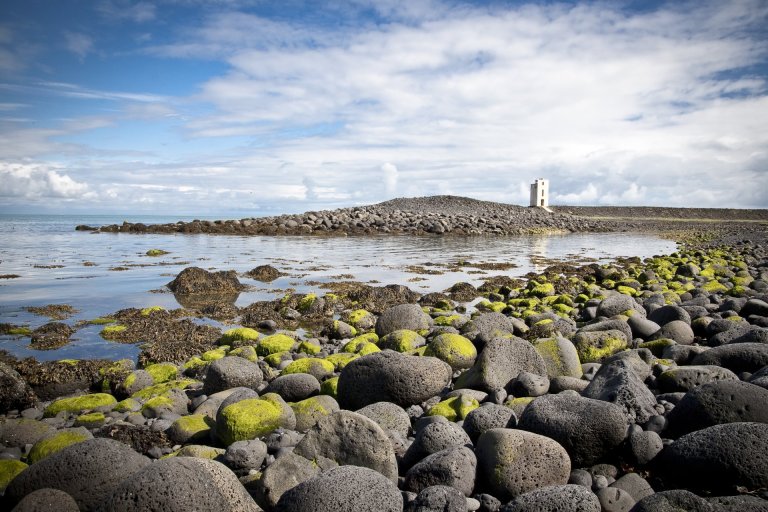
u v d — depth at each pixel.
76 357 9.80
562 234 57.16
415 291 17.56
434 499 4.11
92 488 4.28
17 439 5.86
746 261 26.72
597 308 12.17
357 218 56.25
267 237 42.91
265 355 9.88
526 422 5.25
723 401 5.11
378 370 6.79
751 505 3.78
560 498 3.97
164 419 6.38
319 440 5.02
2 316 12.89
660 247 39.00
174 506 3.73
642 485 4.53
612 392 5.77
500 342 7.37
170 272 20.89
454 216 60.19
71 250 29.81
